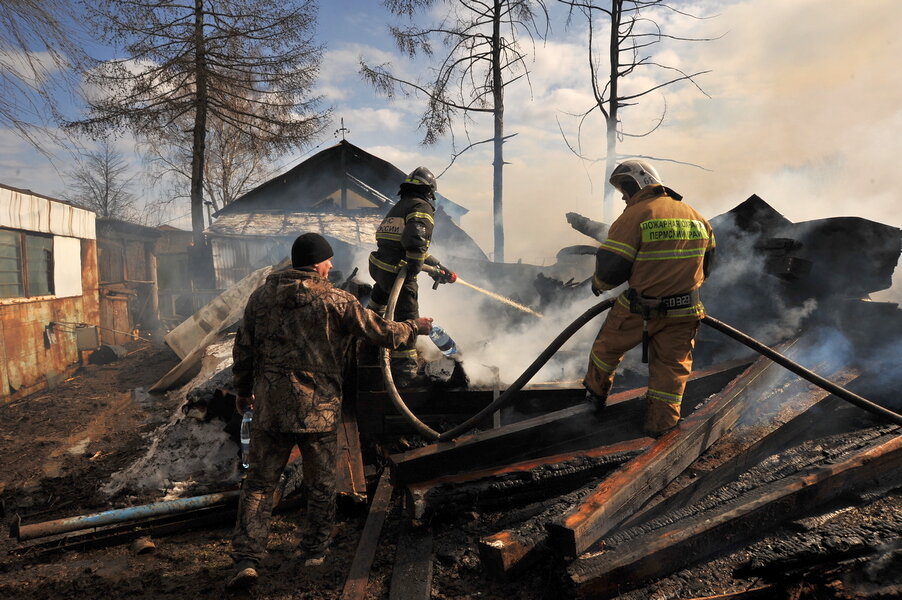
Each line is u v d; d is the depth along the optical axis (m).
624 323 2.99
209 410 4.95
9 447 5.73
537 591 2.48
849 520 2.67
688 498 2.85
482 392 4.12
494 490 3.16
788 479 2.79
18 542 3.16
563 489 3.30
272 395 2.72
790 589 2.27
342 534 3.22
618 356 3.11
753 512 2.57
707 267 3.06
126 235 14.51
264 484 2.80
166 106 16.53
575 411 3.49
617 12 13.53
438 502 3.07
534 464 3.40
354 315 2.84
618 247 2.83
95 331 10.10
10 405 7.58
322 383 2.79
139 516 3.38
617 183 3.15
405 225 3.91
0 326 7.54
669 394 2.91
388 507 3.39
